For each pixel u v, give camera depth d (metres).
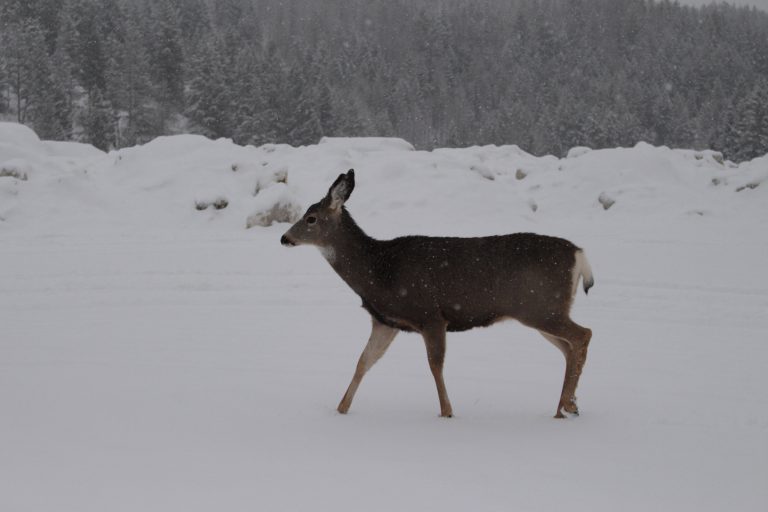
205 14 111.88
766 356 8.61
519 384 7.53
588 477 4.80
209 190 22.53
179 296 12.09
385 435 5.77
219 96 73.56
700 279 13.22
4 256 15.62
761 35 152.38
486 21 158.38
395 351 8.92
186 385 7.24
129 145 73.81
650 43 154.00
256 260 15.19
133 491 4.33
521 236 6.52
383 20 160.25
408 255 6.56
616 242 17.84
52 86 71.81
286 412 6.41
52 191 22.20
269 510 4.10
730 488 4.63
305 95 79.19
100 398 6.67
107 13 93.75
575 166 29.09
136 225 21.03
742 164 30.27
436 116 127.44
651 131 110.12
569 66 140.12
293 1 164.25
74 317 10.69
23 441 5.30
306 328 10.02
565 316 6.45
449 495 4.41
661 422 6.18
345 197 6.74
